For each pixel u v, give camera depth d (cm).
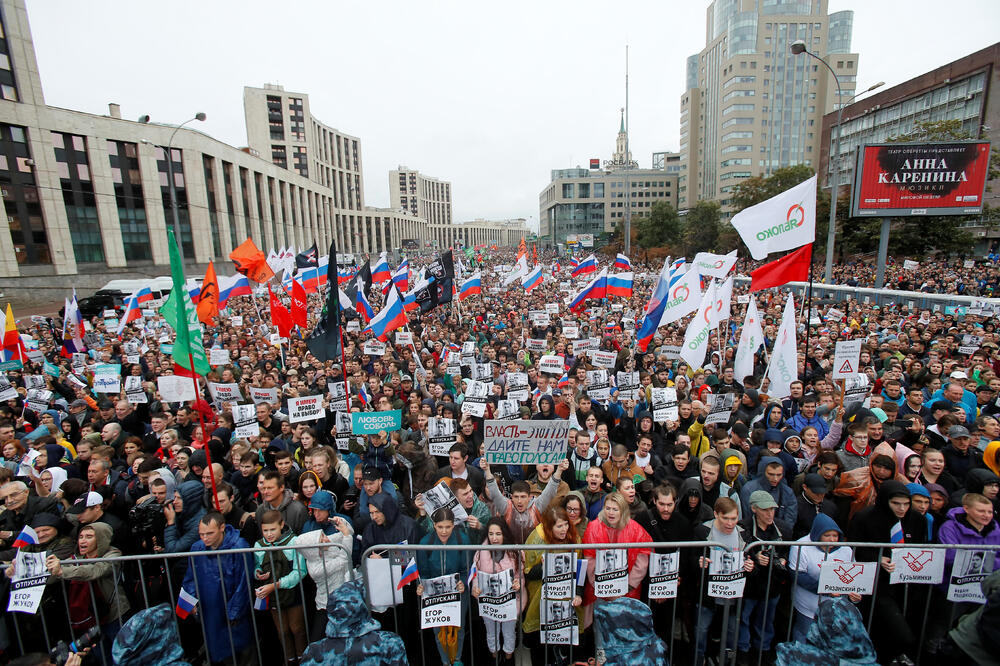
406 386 1004
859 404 787
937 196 2638
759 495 479
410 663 505
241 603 472
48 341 1678
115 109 4772
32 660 330
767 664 485
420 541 510
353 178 13275
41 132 4184
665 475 645
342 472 655
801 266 840
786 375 861
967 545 427
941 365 974
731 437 681
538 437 500
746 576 458
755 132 10062
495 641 471
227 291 1831
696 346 970
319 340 774
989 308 1636
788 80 9925
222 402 1023
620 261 1992
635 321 1853
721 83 10556
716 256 1162
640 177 14338
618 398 935
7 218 4031
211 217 5669
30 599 415
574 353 1252
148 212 4928
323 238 9281
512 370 1148
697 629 462
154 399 1072
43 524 479
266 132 10106
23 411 978
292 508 551
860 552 469
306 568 475
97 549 473
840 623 341
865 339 1366
